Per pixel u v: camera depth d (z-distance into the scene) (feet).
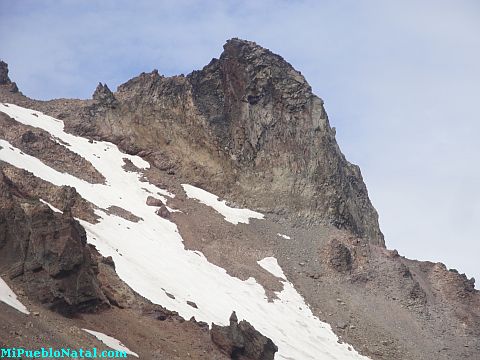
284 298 260.21
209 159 339.77
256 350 170.19
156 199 288.71
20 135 279.90
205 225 289.53
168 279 222.07
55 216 150.92
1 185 150.30
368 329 263.08
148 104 349.61
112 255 210.18
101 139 325.01
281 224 320.91
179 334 160.45
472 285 321.52
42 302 134.51
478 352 273.75
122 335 142.31
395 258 315.78
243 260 276.00
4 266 138.82
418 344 265.34
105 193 276.62
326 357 230.27
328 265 295.07
